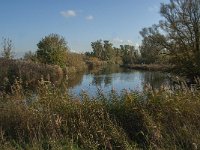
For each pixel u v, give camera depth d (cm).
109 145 688
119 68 7806
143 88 876
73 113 792
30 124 759
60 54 4934
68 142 704
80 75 4878
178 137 725
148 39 4397
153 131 711
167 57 4366
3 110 807
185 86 925
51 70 3600
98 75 5012
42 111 788
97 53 11331
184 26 4197
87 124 752
